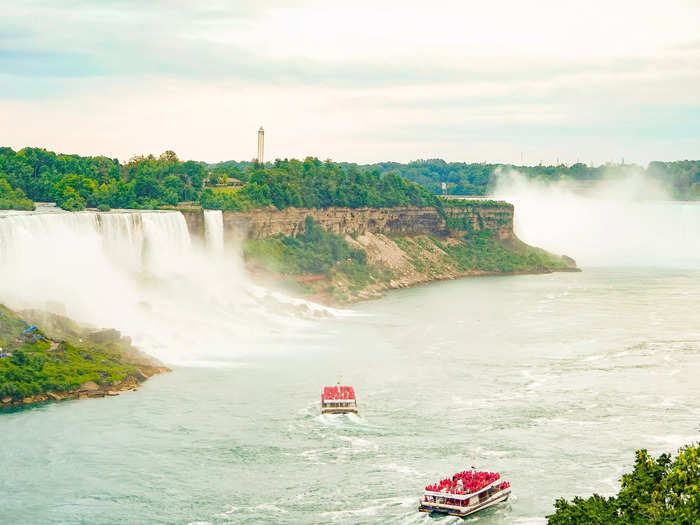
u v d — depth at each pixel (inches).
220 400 4889.3
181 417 4574.3
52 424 4409.5
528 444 4261.8
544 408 4810.5
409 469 3959.2
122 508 3550.7
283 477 3863.2
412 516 3528.5
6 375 4736.7
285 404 4842.5
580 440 4313.5
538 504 3639.3
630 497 2997.0
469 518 3521.2
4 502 3577.8
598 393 5103.3
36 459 3981.3
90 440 4215.1
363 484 3804.1
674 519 2748.5
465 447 4222.4
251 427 4453.7
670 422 4571.9
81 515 3489.2
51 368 4928.6
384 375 5521.7
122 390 5012.3
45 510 3521.2
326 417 4616.1
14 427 4357.8
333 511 3558.1
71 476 3818.9
